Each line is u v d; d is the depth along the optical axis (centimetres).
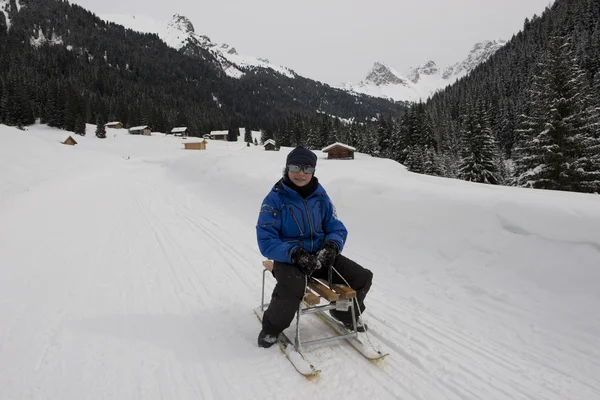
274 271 285
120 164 3164
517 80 8638
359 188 699
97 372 255
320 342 282
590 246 351
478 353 283
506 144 6481
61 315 341
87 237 655
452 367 264
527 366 265
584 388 239
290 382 246
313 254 290
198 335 312
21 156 1930
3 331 307
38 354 275
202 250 580
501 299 356
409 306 372
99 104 10619
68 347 286
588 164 1927
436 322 336
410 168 4288
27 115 8194
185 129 9900
